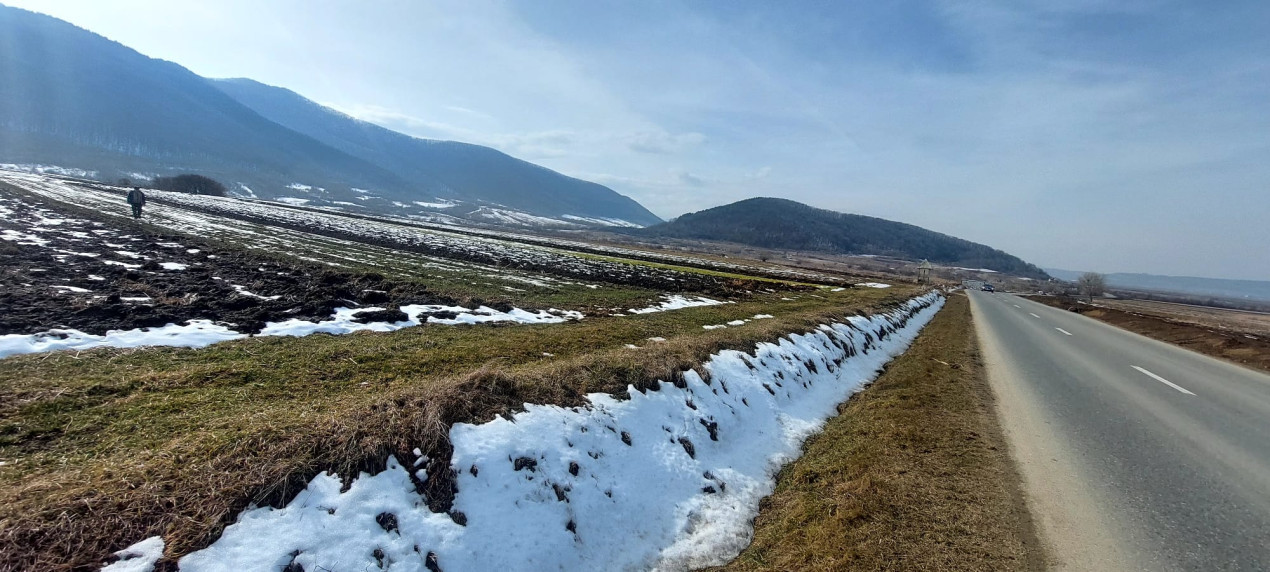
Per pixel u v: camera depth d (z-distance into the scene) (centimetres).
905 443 818
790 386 1102
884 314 2297
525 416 639
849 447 823
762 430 895
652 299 2381
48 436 595
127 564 366
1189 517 597
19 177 5659
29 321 995
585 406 715
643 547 568
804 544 561
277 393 789
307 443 496
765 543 583
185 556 380
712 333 1309
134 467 468
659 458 699
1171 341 2439
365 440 507
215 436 525
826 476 727
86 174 18350
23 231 2106
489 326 1420
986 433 877
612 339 1351
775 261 11612
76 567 358
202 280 1603
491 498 520
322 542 420
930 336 2170
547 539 516
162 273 1652
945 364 1495
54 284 1325
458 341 1198
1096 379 1347
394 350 1077
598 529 566
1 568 346
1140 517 596
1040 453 790
